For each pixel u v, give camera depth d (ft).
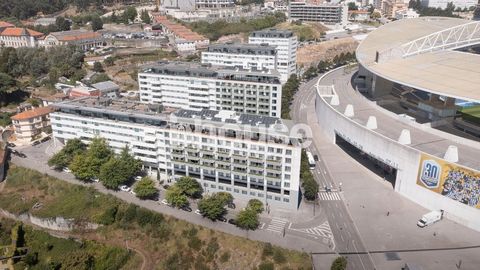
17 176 609.83
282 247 443.73
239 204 529.45
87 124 609.83
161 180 579.89
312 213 508.12
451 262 418.51
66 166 614.75
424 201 515.50
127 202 529.86
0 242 498.28
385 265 416.46
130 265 450.30
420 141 566.77
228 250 447.01
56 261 449.89
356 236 463.01
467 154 523.29
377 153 580.30
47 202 552.41
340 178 594.65
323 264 419.13
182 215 501.15
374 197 542.98
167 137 548.31
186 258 448.65
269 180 510.17
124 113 576.61
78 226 505.66
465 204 469.98
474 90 558.15
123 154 572.10
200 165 541.75
